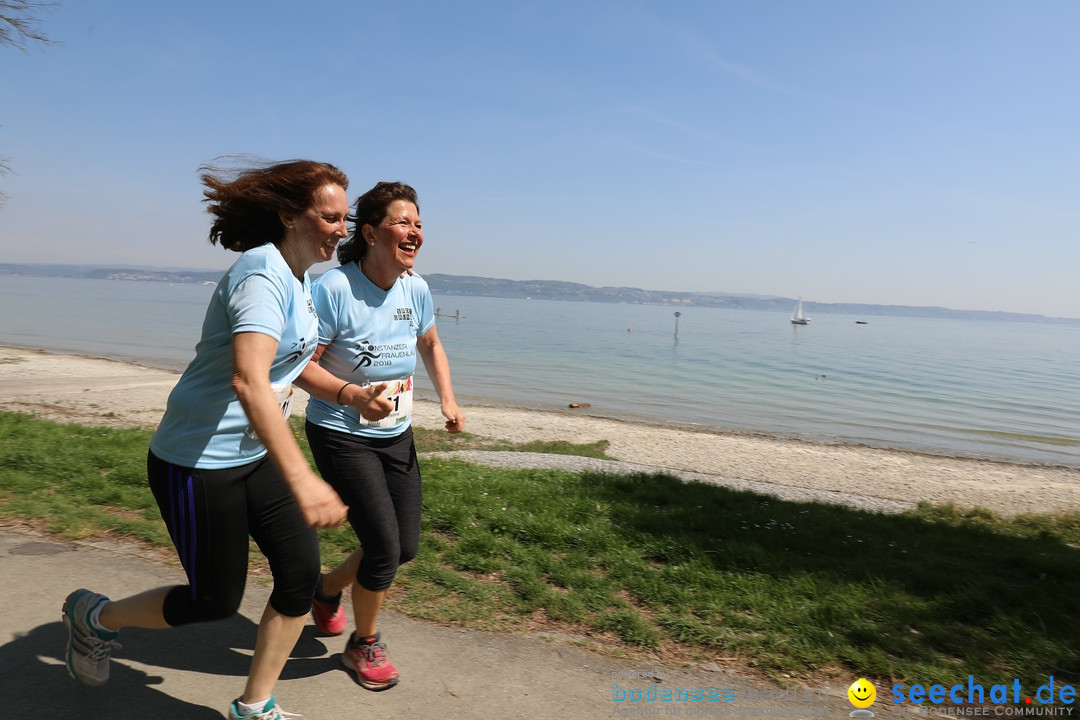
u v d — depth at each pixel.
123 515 4.43
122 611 2.23
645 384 33.28
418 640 2.94
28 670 2.44
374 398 2.31
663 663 2.92
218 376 2.01
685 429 19.25
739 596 3.74
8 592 3.06
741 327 145.12
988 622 3.63
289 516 2.13
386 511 2.56
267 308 1.90
